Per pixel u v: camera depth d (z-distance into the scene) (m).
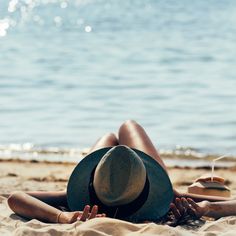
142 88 23.42
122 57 32.47
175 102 20.75
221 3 71.69
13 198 7.29
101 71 27.77
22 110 19.34
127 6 70.62
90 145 15.45
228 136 16.30
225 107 19.97
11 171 11.91
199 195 7.62
